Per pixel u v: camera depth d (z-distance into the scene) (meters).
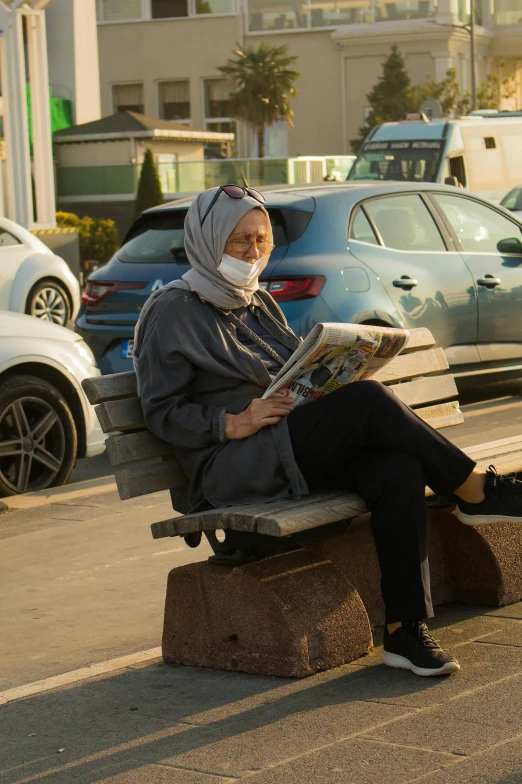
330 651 4.64
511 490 4.69
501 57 59.59
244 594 4.65
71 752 4.04
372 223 10.29
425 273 10.46
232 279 4.81
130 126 44.19
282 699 4.36
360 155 25.94
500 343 11.23
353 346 4.60
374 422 4.54
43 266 17.61
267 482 4.66
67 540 7.39
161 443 4.94
